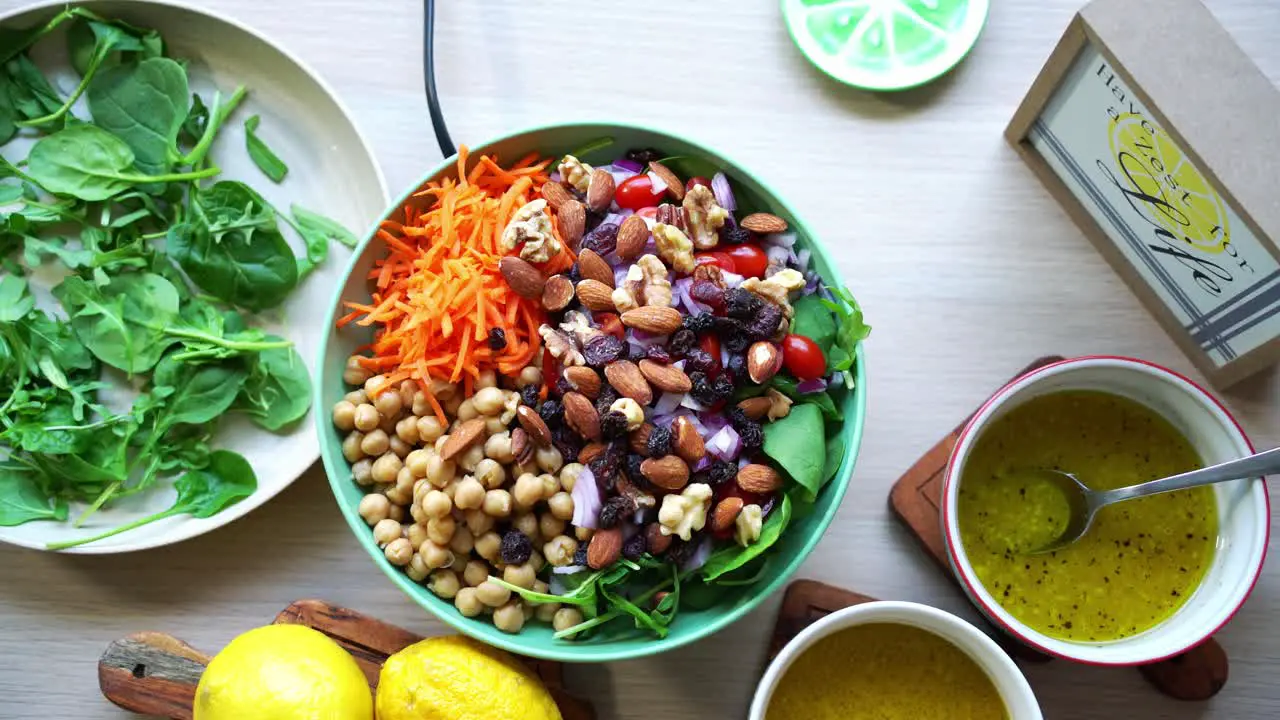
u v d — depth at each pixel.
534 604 0.60
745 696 0.66
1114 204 0.65
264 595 0.67
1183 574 0.62
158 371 0.65
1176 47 0.59
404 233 0.61
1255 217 0.58
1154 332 0.68
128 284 0.65
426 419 0.60
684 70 0.69
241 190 0.65
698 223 0.60
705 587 0.60
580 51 0.69
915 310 0.68
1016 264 0.68
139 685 0.64
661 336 0.58
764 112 0.69
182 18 0.66
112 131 0.66
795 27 0.68
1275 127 0.59
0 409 0.64
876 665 0.62
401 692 0.59
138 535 0.65
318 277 0.67
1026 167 0.69
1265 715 0.66
